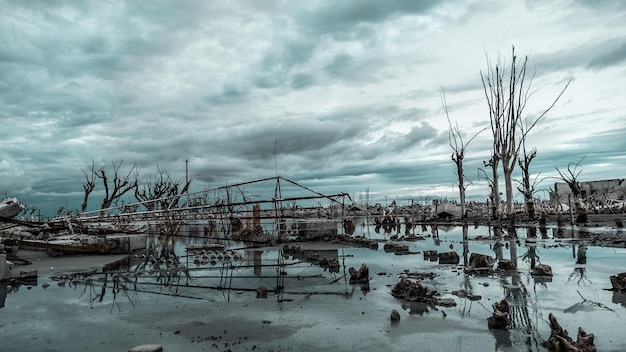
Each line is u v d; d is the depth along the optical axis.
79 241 16.09
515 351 4.62
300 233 23.95
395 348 4.80
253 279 10.11
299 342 5.10
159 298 7.95
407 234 25.19
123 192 42.22
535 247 15.64
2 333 5.70
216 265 12.98
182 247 20.67
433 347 4.80
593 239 17.39
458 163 38.94
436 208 46.03
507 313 5.82
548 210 39.66
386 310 6.61
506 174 34.03
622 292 7.51
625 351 4.53
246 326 5.86
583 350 4.38
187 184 41.34
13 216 18.39
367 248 17.69
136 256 16.11
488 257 10.96
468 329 5.46
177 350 4.91
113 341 5.29
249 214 26.02
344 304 7.09
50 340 5.37
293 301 7.43
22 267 12.65
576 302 6.80
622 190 40.28
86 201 40.44
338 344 4.98
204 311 6.80
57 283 9.88
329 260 12.44
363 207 55.47
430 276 9.73
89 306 7.33
